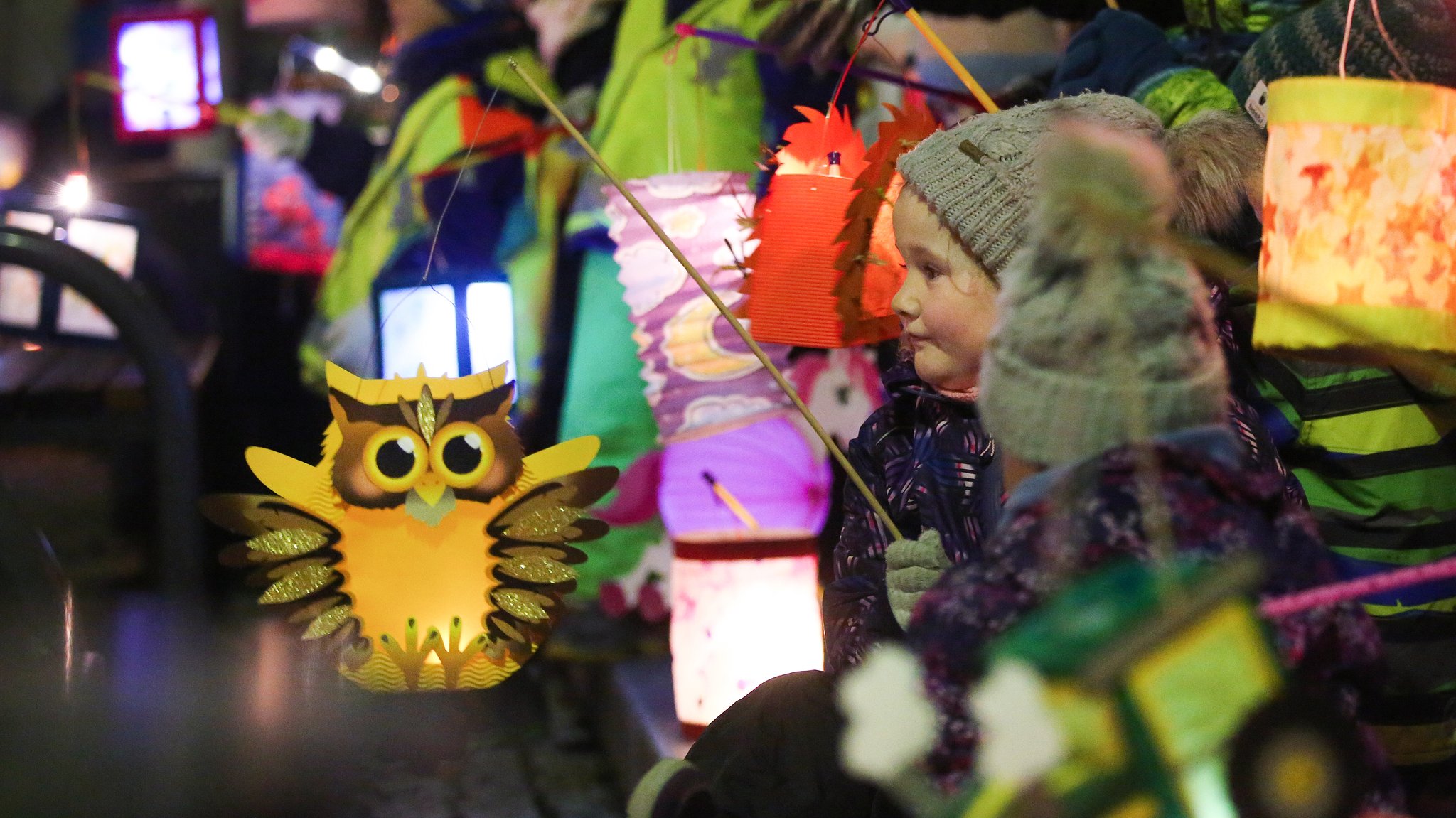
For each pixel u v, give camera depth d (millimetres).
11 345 10172
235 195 10734
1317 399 4254
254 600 8961
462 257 7262
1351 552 4270
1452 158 3471
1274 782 2270
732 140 6453
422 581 3885
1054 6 6332
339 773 6246
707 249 6215
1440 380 3504
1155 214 2613
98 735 6520
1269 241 3525
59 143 12156
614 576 7125
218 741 6477
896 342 6316
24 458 11641
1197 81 4781
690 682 5355
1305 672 2494
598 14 7164
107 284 6867
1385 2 4262
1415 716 4195
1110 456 2551
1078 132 2584
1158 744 2256
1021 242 3500
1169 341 2555
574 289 7410
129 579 9492
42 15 13688
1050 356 2566
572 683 7324
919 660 2551
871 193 4418
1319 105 3398
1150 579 2355
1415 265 3436
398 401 3908
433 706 6316
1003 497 3615
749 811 3320
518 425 7281
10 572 6277
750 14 6375
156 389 6969
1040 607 2508
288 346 10695
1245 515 2547
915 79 6332
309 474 3873
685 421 6344
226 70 10781
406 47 7445
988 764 2252
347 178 8602
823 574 6656
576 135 3756
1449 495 4195
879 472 4109
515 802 5934
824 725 3398
